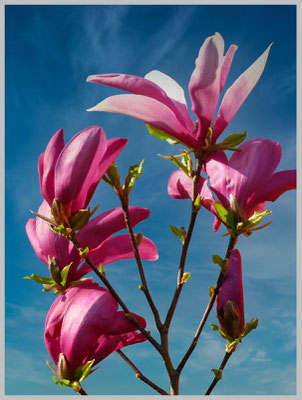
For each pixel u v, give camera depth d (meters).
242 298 0.46
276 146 0.45
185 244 0.46
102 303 0.43
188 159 0.47
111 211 0.48
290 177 0.45
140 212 0.49
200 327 0.44
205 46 0.40
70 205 0.43
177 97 0.47
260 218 0.42
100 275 0.43
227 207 0.44
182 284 0.46
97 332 0.43
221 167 0.44
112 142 0.45
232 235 0.44
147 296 0.45
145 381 0.45
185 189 0.51
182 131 0.43
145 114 0.42
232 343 0.44
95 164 0.42
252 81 0.43
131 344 0.46
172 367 0.44
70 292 0.45
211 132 0.44
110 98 0.41
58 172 0.42
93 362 0.43
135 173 0.45
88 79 0.43
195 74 0.41
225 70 0.45
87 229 0.47
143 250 0.50
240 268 0.47
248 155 0.44
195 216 0.46
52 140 0.45
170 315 0.45
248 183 0.43
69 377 0.43
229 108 0.44
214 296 0.44
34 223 0.50
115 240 0.49
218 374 0.44
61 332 0.43
